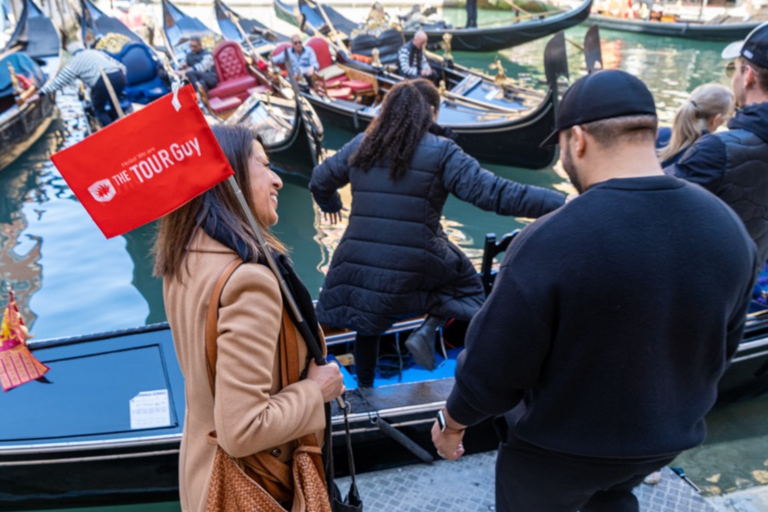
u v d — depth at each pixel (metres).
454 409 1.48
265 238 1.35
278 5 17.66
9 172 8.02
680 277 1.20
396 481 2.54
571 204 1.25
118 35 9.83
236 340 1.15
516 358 1.29
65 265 5.92
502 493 1.66
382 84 9.50
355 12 21.09
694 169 2.29
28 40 12.30
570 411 1.34
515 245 1.31
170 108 1.12
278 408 1.21
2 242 6.32
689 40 16.30
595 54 6.23
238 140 1.27
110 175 1.13
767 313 3.22
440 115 7.93
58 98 10.80
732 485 2.86
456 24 19.02
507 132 7.26
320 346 1.38
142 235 6.48
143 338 2.88
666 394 1.30
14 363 2.69
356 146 2.58
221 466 1.27
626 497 1.62
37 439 2.41
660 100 10.89
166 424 2.49
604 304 1.20
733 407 3.37
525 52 15.64
